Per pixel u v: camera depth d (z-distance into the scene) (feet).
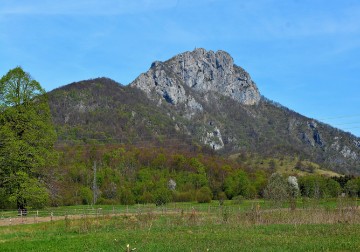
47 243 93.04
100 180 323.57
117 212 176.76
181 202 296.71
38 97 164.86
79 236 104.53
